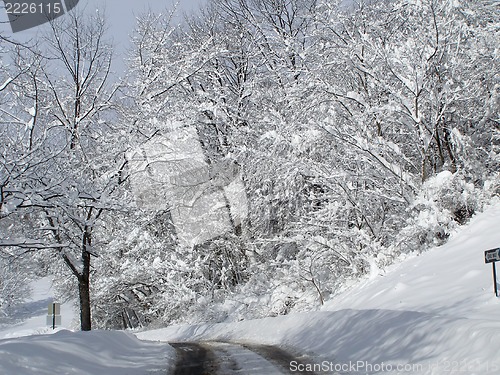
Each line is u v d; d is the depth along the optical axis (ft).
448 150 59.11
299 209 69.62
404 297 40.06
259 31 89.40
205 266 88.07
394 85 61.26
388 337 29.22
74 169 53.01
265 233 78.54
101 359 32.27
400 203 58.85
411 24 61.36
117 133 62.64
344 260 62.85
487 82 58.95
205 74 87.40
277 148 66.08
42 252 57.31
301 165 60.54
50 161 47.32
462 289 35.76
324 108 64.18
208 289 86.69
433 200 51.55
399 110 55.57
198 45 90.43
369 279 54.65
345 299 53.62
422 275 44.21
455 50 57.52
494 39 56.08
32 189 42.16
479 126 60.13
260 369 30.71
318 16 63.00
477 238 45.98
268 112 78.13
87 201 50.52
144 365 33.68
